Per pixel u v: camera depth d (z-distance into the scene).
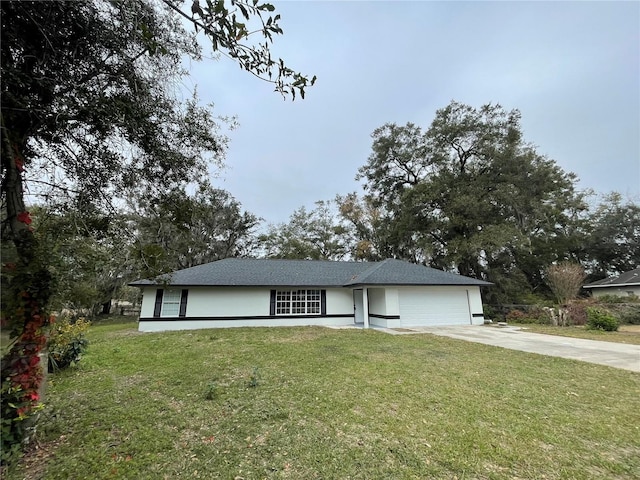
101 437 3.62
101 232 4.33
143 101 3.75
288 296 16.67
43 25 2.88
